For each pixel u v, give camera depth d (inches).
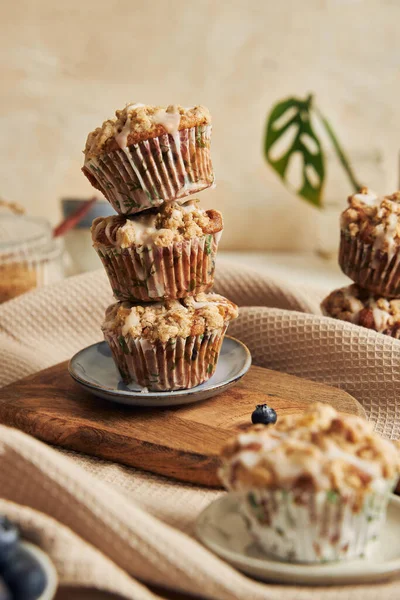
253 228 49.3
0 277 34.5
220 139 48.4
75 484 20.1
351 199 27.8
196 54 47.4
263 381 26.7
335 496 18.9
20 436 20.9
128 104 24.6
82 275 31.5
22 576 17.7
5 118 47.6
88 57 47.1
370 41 48.1
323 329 27.5
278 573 19.2
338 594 18.9
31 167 48.4
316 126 48.8
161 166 24.5
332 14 47.5
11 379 28.6
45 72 47.1
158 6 46.7
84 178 48.8
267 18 47.2
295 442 19.5
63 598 19.1
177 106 24.4
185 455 23.0
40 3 46.1
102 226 25.4
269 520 19.3
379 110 49.1
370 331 27.1
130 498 22.2
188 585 19.1
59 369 27.9
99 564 19.0
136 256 24.9
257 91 48.1
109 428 24.2
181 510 21.8
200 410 25.1
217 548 19.8
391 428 26.0
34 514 19.4
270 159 42.9
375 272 27.1
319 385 26.4
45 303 30.8
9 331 30.5
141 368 25.5
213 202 48.9
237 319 29.0
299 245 49.5
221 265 32.2
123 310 25.5
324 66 48.2
